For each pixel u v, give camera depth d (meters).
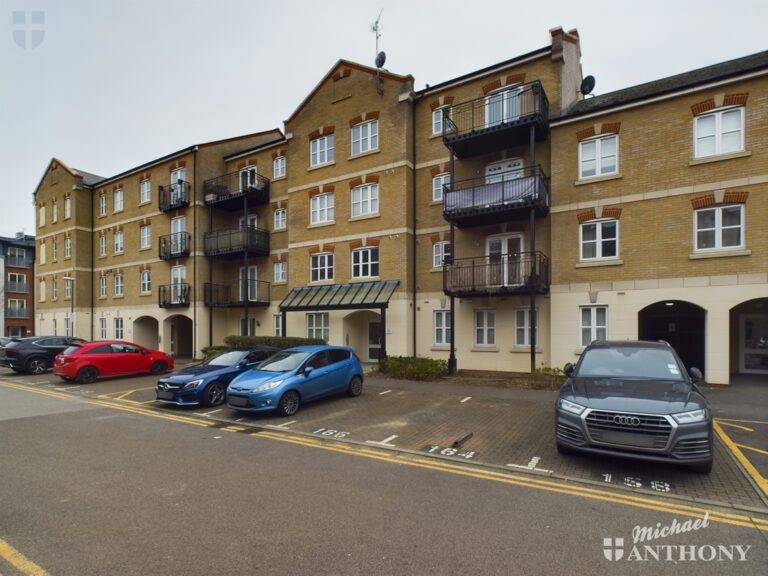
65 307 27.98
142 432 7.52
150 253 24.12
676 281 11.99
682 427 4.84
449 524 4.02
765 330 14.03
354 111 17.89
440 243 16.23
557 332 13.55
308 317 19.17
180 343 24.66
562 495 4.70
